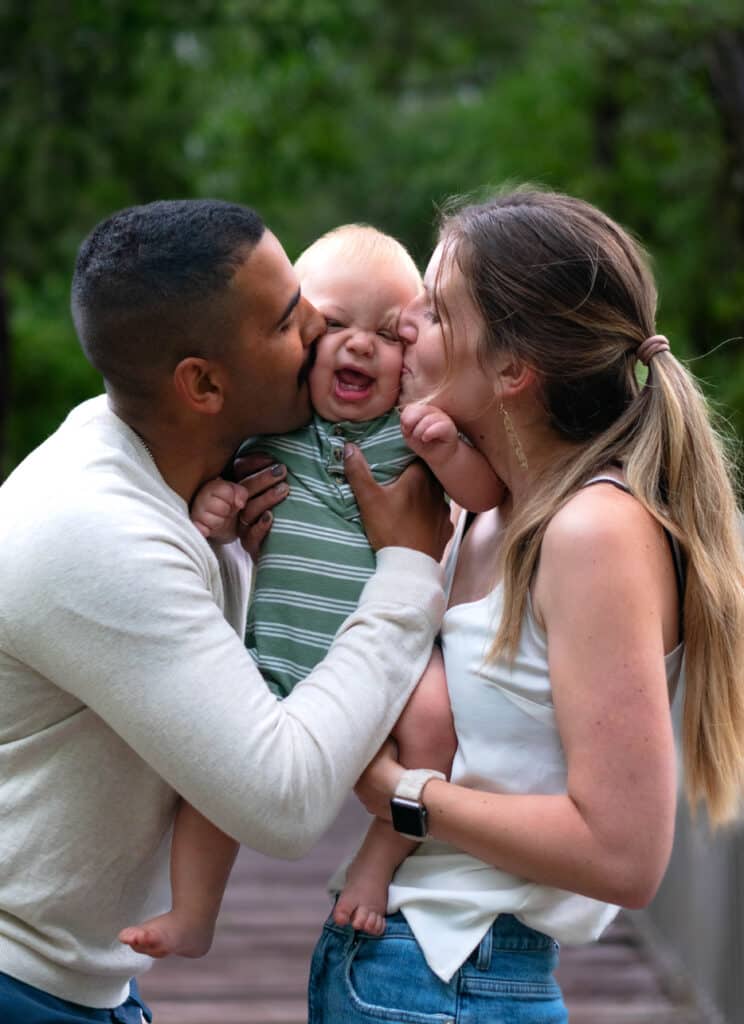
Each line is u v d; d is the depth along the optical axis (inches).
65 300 931.3
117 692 108.9
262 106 850.1
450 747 115.0
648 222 743.1
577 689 106.0
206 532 121.7
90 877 114.8
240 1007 273.0
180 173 666.8
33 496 113.0
